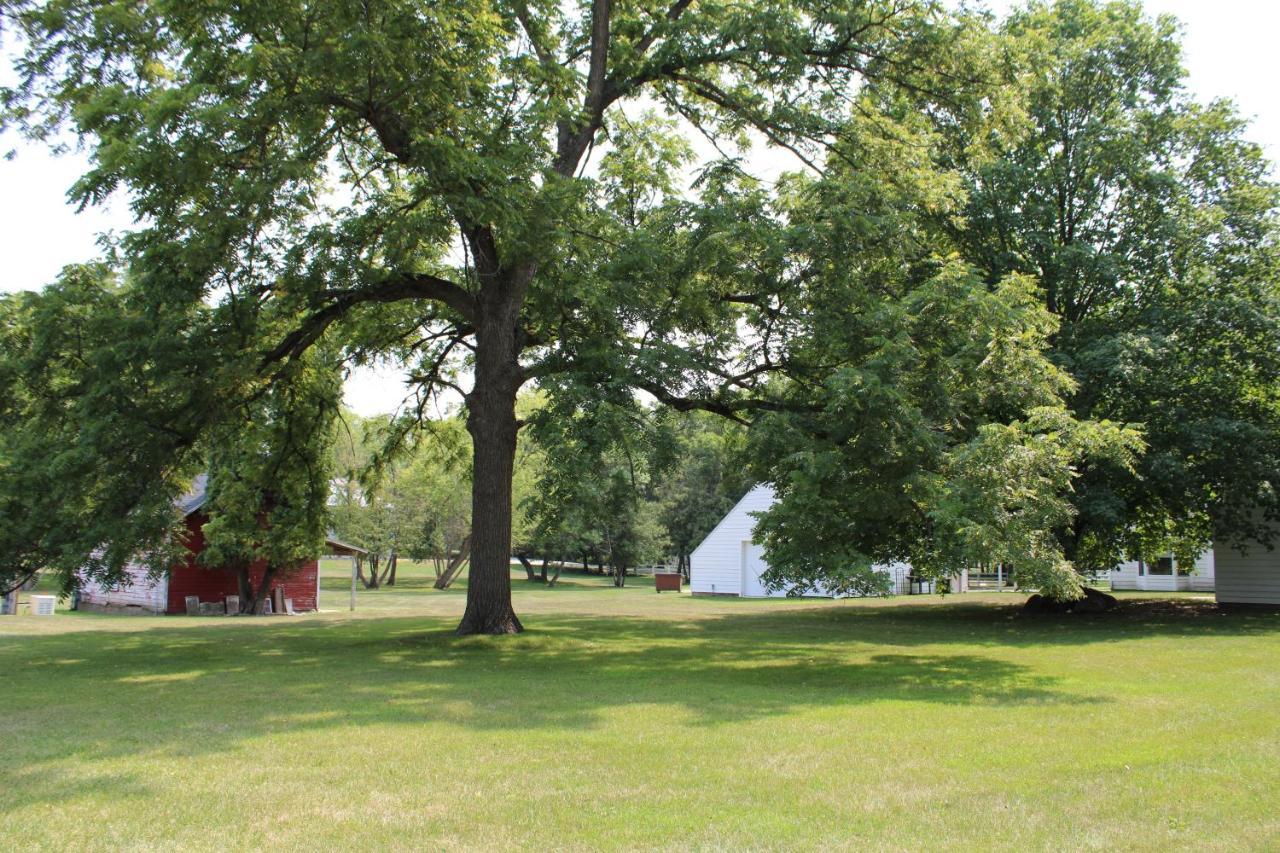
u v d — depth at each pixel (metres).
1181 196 23.05
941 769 6.57
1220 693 10.33
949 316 13.38
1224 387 21.77
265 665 13.14
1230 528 23.22
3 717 8.74
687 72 17.78
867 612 26.80
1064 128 24.03
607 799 5.73
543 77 14.08
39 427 13.57
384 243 14.45
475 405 16.78
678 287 15.28
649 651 15.23
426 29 12.09
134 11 12.44
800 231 14.28
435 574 67.25
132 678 11.72
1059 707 9.39
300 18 11.88
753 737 7.73
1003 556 10.90
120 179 11.77
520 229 13.27
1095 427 11.88
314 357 18.88
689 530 58.47
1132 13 23.83
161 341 12.48
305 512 22.14
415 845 4.82
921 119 18.19
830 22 16.20
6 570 12.98
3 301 14.07
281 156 12.18
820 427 13.71
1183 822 5.29
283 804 5.59
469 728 8.10
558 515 14.54
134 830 5.05
